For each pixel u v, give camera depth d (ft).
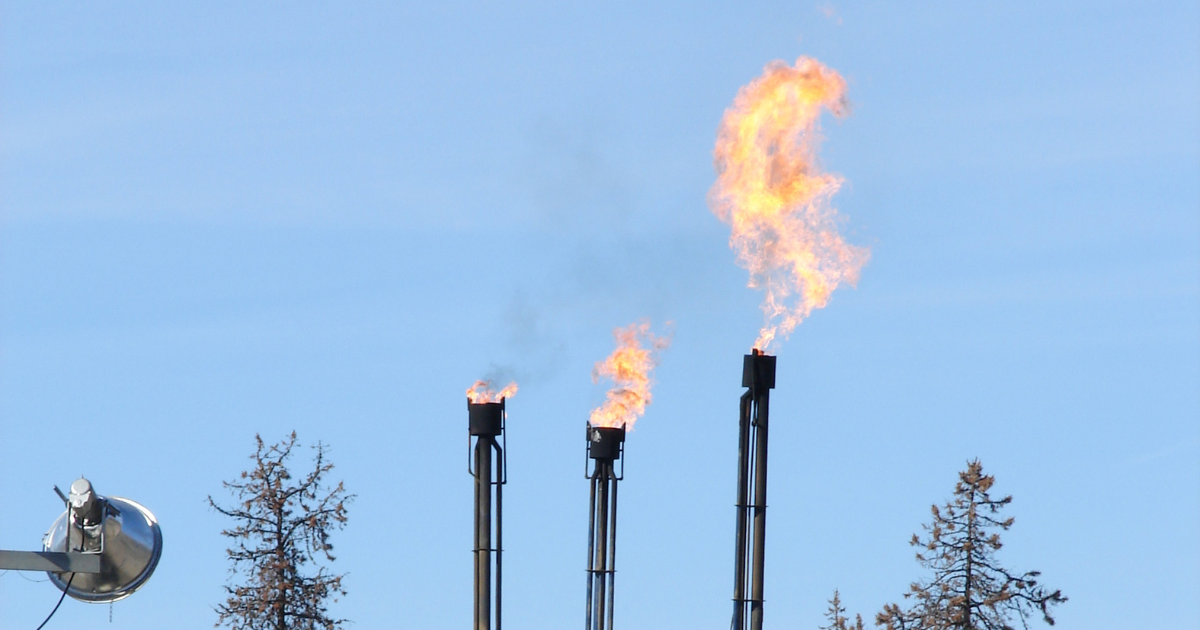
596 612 213.05
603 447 216.13
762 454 194.80
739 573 193.26
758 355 196.85
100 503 128.57
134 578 130.62
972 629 251.80
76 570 126.72
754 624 192.03
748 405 196.13
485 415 214.28
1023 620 253.65
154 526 132.16
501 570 212.43
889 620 256.32
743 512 194.08
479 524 213.05
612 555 213.87
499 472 214.28
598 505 215.51
